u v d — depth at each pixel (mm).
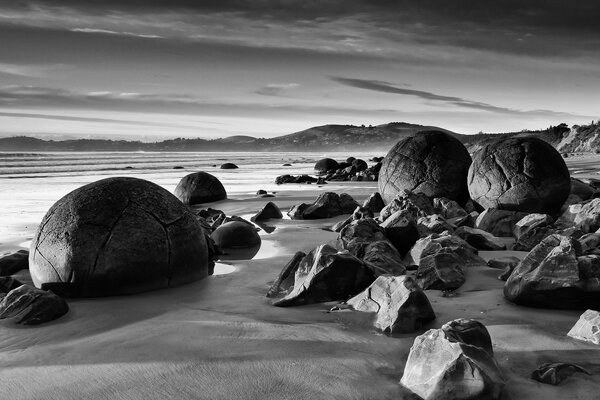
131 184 6676
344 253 5871
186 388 3521
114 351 4254
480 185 11938
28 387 3605
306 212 13547
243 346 4293
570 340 4277
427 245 7273
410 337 4484
